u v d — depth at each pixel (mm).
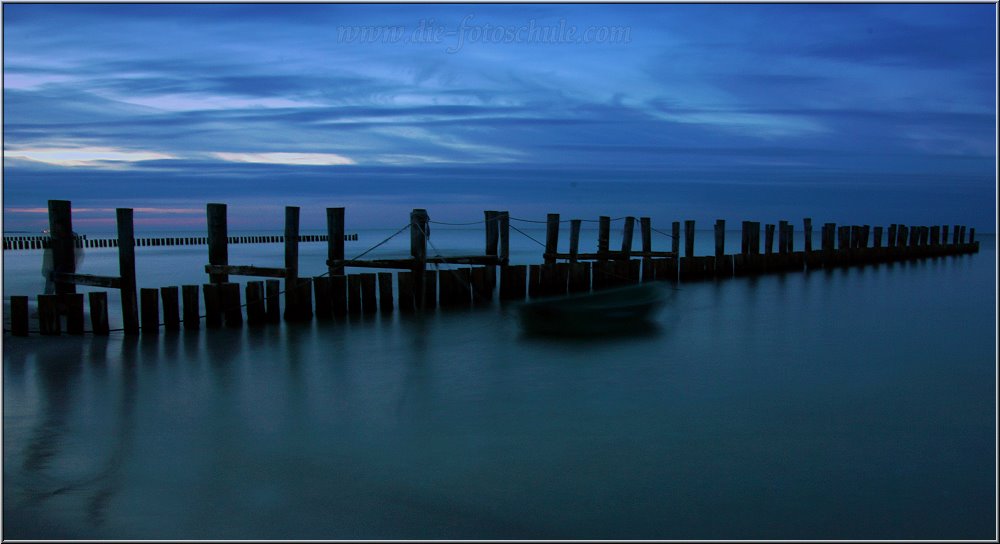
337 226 16406
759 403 10188
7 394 10414
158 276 30891
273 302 15570
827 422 9336
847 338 14906
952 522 6621
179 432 8930
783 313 18141
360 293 16656
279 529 6449
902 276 27656
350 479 7539
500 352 13320
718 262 26141
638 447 8438
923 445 8492
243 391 10711
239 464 7914
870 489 7289
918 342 14539
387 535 6363
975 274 28594
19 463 7879
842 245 32188
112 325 15305
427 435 8859
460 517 6699
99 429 9000
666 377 11609
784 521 6648
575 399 10383
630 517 6707
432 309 17422
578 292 20984
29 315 15398
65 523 6504
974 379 11523
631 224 24219
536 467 7855
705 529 6500
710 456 8156
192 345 13547
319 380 11352
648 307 15789
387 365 12328
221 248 15539
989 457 8102
